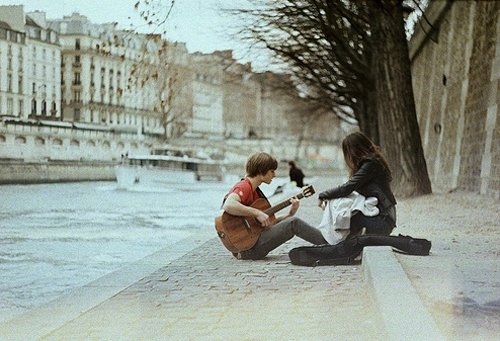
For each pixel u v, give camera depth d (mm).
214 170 56688
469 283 6828
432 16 33625
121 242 14148
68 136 31266
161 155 46562
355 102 37062
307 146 113000
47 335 5598
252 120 113875
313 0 23734
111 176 37844
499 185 19500
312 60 29812
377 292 5875
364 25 24844
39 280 9500
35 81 27250
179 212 23734
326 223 9133
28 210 22281
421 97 40438
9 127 27406
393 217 9180
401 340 4438
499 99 20703
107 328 5801
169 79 34438
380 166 9172
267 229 9336
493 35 22281
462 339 4875
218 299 6871
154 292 7254
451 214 15695
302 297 6887
